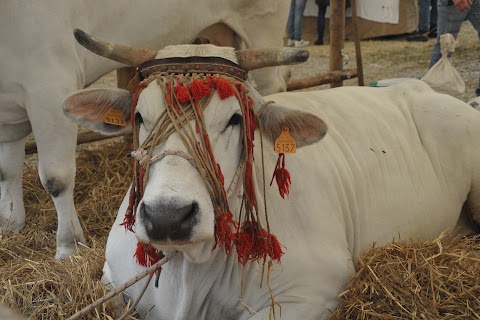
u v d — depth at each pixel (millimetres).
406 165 3453
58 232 4047
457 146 3605
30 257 4051
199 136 2303
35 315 2973
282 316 2723
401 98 3781
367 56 11086
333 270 2844
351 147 3277
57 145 3883
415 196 3432
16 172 4453
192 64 2414
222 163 2373
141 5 4383
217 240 2426
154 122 2342
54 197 3992
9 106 3896
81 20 4035
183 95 2309
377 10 12477
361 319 2762
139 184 2455
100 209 4648
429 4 12445
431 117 3658
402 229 3355
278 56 2459
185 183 2189
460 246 3416
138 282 2850
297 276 2779
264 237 2557
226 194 2379
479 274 2980
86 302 2992
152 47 4590
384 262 2988
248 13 5137
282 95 3449
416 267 2939
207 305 2791
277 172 2639
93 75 4328
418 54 11148
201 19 4785
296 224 2855
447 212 3604
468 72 9336
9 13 3654
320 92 3576
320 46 12492
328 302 2818
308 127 2590
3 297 3057
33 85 3777
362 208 3184
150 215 2125
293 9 12297
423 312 2742
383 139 3424
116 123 2674
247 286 2754
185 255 2504
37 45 3748
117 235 2988
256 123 2641
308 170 2994
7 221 4465
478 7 6504
